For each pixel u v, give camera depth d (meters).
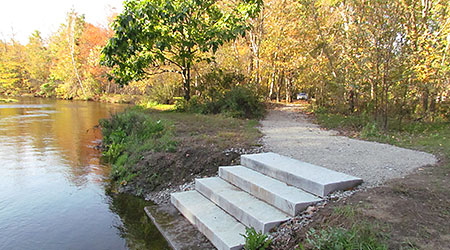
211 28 11.43
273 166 4.45
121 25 9.16
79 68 37.62
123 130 9.56
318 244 2.53
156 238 3.75
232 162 5.83
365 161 4.92
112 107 24.91
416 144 6.45
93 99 35.59
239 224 3.55
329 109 14.67
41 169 6.77
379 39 8.42
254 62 20.73
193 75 18.97
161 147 6.75
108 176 6.45
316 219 3.03
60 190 5.54
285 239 2.95
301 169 4.27
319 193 3.54
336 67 12.47
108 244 3.70
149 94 19.25
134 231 4.00
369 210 2.96
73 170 6.79
